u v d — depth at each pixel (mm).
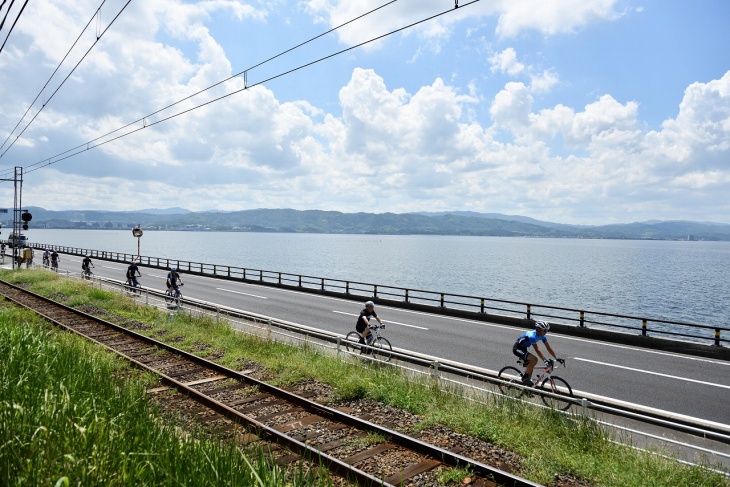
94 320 18609
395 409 9219
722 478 6168
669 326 48750
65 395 5562
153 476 4137
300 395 10109
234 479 4320
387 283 84938
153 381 10664
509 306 60344
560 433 7707
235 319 20203
